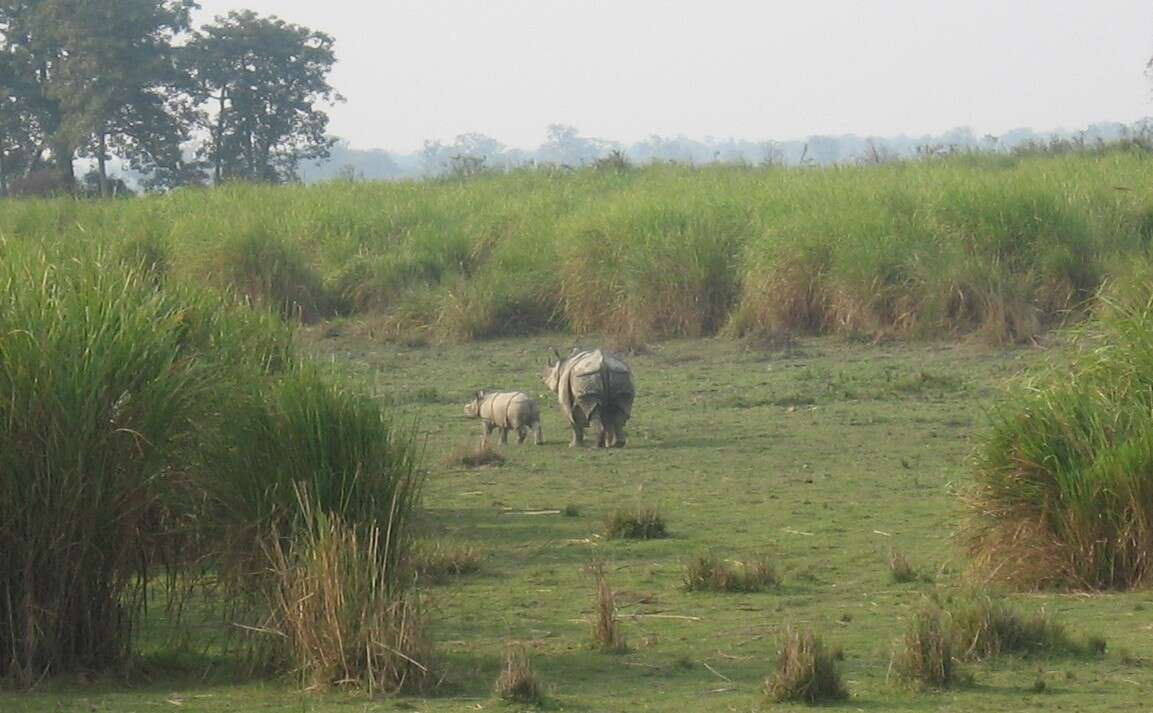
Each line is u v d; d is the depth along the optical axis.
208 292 34.00
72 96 178.00
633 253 77.06
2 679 24.06
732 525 37.47
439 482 44.47
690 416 56.22
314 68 197.88
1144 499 29.70
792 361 66.94
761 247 75.00
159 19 187.00
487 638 27.17
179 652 26.03
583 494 42.31
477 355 73.81
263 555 25.11
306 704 22.73
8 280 25.70
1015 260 71.12
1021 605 28.48
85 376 24.12
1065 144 122.62
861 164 115.25
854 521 37.50
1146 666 24.06
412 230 92.88
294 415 25.70
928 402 56.53
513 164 144.38
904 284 70.44
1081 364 33.38
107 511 24.33
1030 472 30.78
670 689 23.50
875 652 25.45
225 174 194.00
